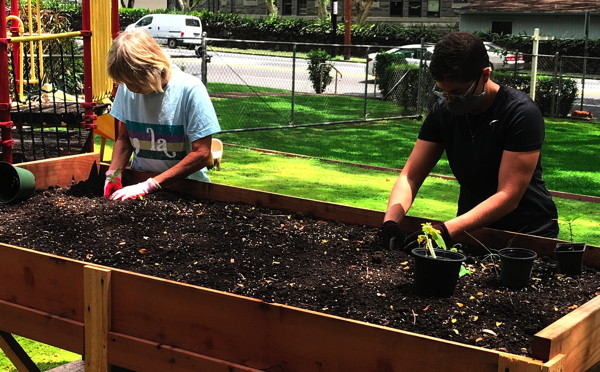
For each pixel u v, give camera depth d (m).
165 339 2.14
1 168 3.44
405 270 2.52
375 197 6.95
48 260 2.36
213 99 16.11
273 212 3.32
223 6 44.34
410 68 14.98
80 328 2.29
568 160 10.06
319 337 1.87
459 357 1.69
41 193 3.56
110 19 5.04
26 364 2.61
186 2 42.19
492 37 27.77
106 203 3.35
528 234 2.78
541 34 31.69
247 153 9.45
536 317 2.07
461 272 2.39
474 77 2.48
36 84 6.83
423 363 1.74
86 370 2.29
